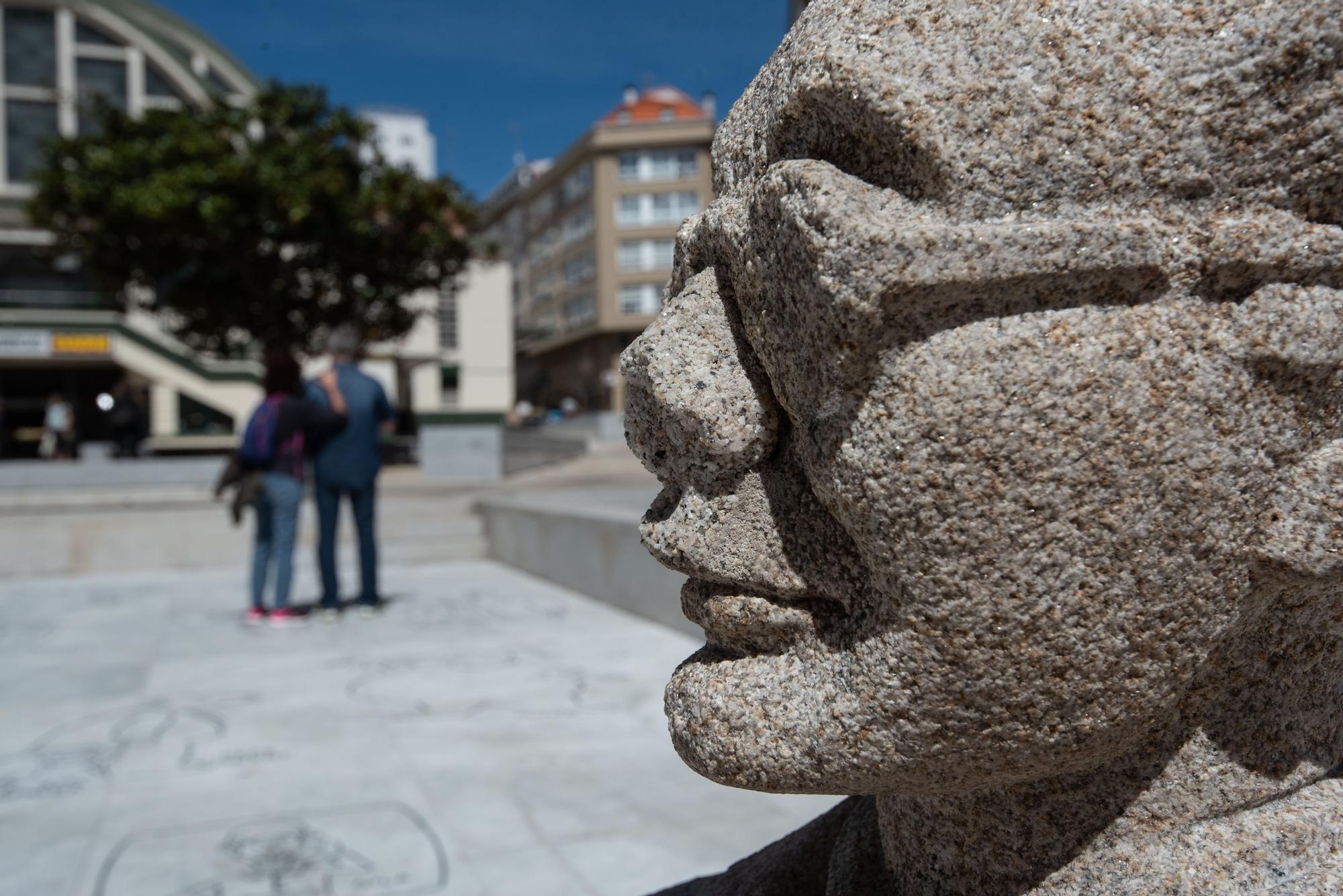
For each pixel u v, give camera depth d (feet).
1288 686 3.06
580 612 19.93
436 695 13.91
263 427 18.47
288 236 47.39
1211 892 2.89
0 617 20.01
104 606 21.27
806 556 3.00
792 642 3.11
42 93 77.30
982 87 2.58
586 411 141.69
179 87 80.48
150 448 63.26
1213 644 2.74
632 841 9.10
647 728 12.33
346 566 26.71
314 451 19.44
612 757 11.27
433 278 53.36
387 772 10.85
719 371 3.07
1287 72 2.50
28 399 76.43
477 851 8.90
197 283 50.70
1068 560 2.55
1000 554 2.55
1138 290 2.55
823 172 2.68
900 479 2.59
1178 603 2.63
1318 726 3.16
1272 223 2.55
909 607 2.69
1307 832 2.97
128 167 45.96
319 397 19.21
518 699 13.60
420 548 28.04
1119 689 2.68
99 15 76.79
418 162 209.36
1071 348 2.50
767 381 3.05
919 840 3.51
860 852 3.91
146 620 19.61
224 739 12.00
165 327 65.26
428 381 88.63
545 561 24.12
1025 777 2.93
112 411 55.21
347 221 47.60
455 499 31.32
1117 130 2.53
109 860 8.75
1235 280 2.58
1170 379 2.53
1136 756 3.03
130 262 48.14
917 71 2.64
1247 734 3.03
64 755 11.47
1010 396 2.50
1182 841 3.00
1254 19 2.48
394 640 17.48
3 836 9.24
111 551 26.37
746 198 3.05
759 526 3.06
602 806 9.88
